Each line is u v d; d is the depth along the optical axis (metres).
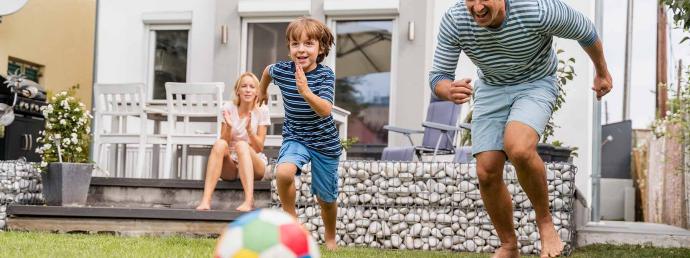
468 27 3.10
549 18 2.95
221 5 8.27
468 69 7.66
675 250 4.97
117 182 5.73
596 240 5.50
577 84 7.16
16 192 5.31
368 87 8.07
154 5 8.55
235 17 8.23
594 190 6.37
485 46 3.10
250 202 5.07
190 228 4.98
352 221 4.93
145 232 5.00
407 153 6.01
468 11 3.06
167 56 8.60
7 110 5.89
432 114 6.60
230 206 5.50
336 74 8.16
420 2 7.81
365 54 8.09
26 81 6.91
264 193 5.41
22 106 6.75
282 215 2.28
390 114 7.94
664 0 3.77
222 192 5.52
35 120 6.98
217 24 8.27
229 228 2.24
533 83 3.21
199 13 8.42
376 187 4.92
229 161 5.38
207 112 6.19
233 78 8.19
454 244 4.77
